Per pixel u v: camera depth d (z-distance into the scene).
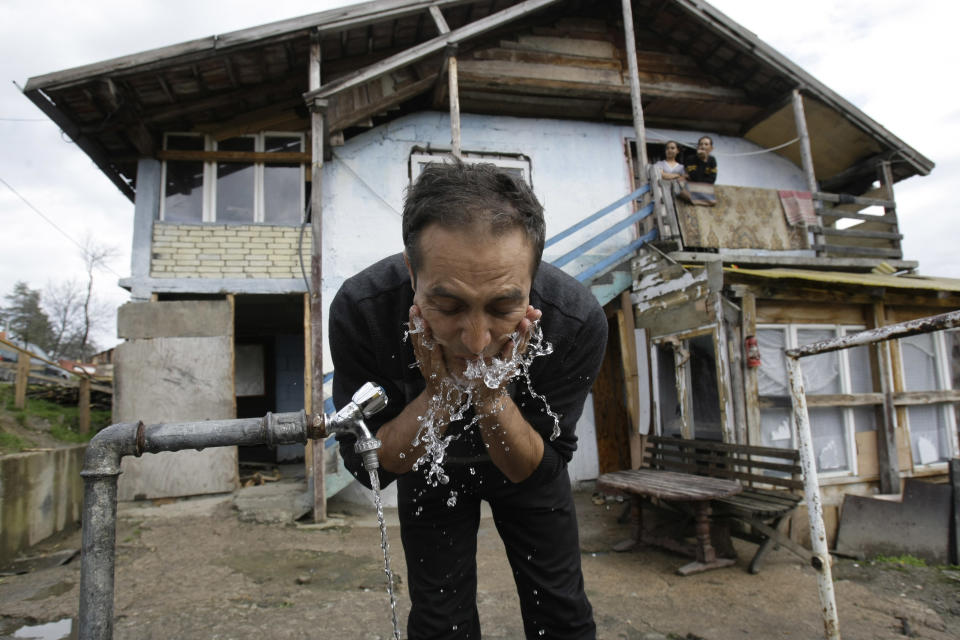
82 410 7.70
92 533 1.23
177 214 6.90
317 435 1.33
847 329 5.63
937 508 4.62
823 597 2.68
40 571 4.23
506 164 7.68
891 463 5.44
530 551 1.75
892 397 5.55
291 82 7.03
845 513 5.07
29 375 8.09
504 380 1.26
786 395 5.29
